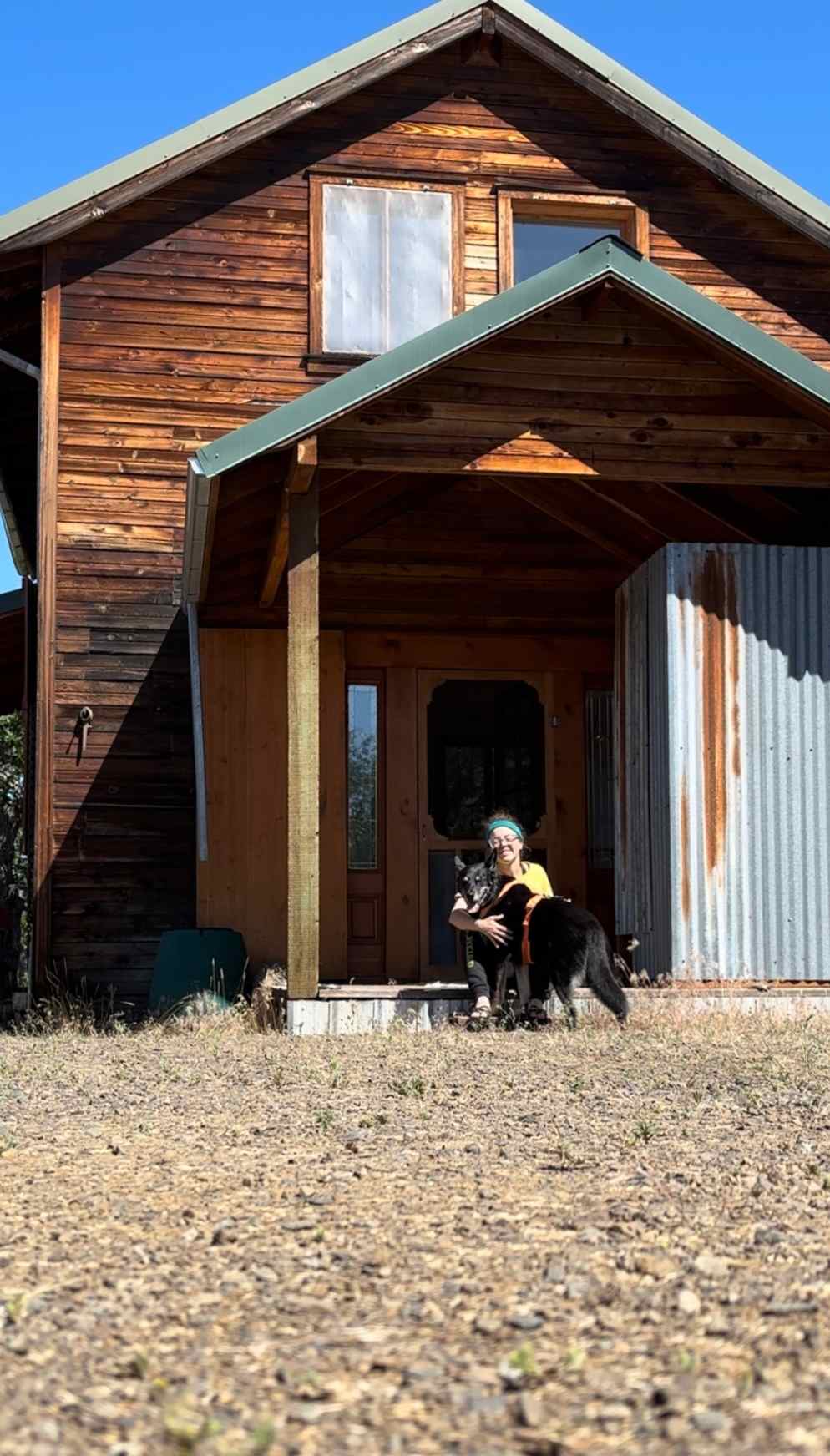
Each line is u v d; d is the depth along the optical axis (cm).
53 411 1292
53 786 1265
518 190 1396
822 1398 289
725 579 1070
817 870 1061
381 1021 980
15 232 1280
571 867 1365
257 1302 365
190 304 1328
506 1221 442
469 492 1332
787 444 1024
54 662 1273
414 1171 516
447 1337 337
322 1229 433
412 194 1379
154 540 1298
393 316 1366
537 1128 596
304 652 978
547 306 978
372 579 1339
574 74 1385
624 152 1415
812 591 1079
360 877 1338
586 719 1384
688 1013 970
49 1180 513
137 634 1288
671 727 1052
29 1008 1249
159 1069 810
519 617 1368
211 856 1266
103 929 1259
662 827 1066
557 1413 286
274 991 1100
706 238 1420
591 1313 352
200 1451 264
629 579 1156
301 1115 643
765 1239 418
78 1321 349
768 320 1423
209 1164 537
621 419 1010
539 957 940
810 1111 629
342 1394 300
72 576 1284
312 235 1355
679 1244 414
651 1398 292
